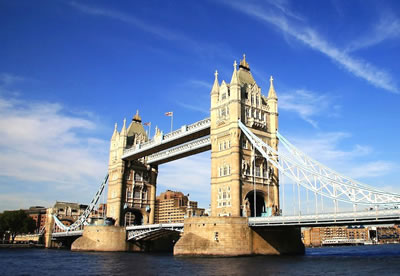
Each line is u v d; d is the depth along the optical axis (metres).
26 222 177.62
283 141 89.06
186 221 81.88
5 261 81.75
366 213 62.47
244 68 97.75
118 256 93.50
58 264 72.94
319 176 73.06
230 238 76.81
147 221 130.50
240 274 50.38
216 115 92.38
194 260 71.44
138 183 131.00
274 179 90.88
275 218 74.75
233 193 83.12
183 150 111.31
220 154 89.38
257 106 92.44
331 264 62.56
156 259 79.94
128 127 136.88
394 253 115.75
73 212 172.62
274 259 71.94
